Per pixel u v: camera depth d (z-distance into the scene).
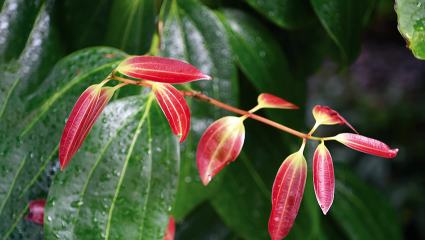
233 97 0.60
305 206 0.69
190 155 0.59
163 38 0.60
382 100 3.76
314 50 0.77
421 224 2.59
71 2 0.61
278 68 0.64
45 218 0.52
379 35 4.68
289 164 0.49
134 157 0.53
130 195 0.53
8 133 0.55
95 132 0.53
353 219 0.83
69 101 0.55
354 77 4.18
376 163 2.81
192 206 0.60
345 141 0.49
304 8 0.62
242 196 0.66
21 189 0.54
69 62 0.56
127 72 0.49
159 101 0.49
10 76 0.57
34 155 0.55
